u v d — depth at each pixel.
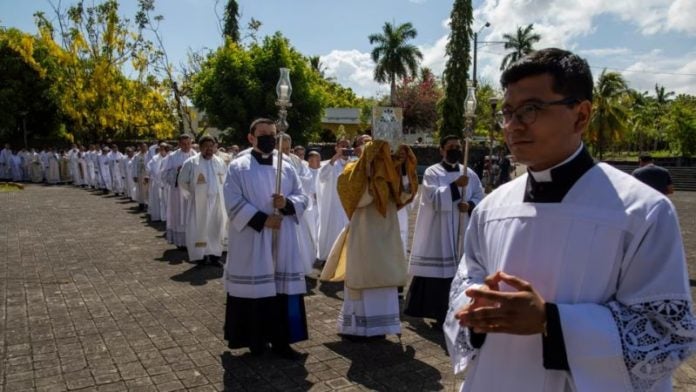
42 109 33.38
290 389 4.21
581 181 1.61
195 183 8.56
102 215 14.88
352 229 5.18
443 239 5.77
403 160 5.16
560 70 1.56
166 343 5.19
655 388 1.54
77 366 4.64
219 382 4.33
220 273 8.20
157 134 30.31
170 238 9.93
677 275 1.45
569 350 1.46
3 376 4.43
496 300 1.47
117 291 7.10
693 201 24.50
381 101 48.09
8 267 8.45
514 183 1.88
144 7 26.89
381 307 5.23
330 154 32.94
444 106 34.78
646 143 65.56
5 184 24.17
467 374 1.83
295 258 4.83
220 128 26.39
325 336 5.45
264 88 25.59
